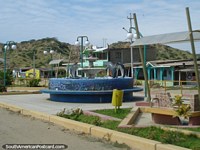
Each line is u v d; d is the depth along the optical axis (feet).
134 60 219.82
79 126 36.11
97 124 36.17
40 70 283.18
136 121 38.58
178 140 26.68
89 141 30.78
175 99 34.40
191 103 33.83
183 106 32.86
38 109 52.49
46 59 412.36
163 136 27.35
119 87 65.57
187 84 161.99
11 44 125.29
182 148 24.56
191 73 164.14
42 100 69.41
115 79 65.21
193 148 24.61
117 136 30.09
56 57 371.56
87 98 63.57
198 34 33.17
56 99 67.46
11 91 100.07
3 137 32.65
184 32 34.35
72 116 42.27
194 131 29.94
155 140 27.58
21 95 85.61
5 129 37.40
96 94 62.95
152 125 33.96
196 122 33.76
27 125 40.32
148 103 49.26
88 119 39.55
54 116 43.04
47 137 32.68
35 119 45.75
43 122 42.86
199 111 33.60
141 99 68.64
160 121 35.73
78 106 56.85
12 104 61.21
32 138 32.19
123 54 217.56
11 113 53.11
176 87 134.00
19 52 437.99
